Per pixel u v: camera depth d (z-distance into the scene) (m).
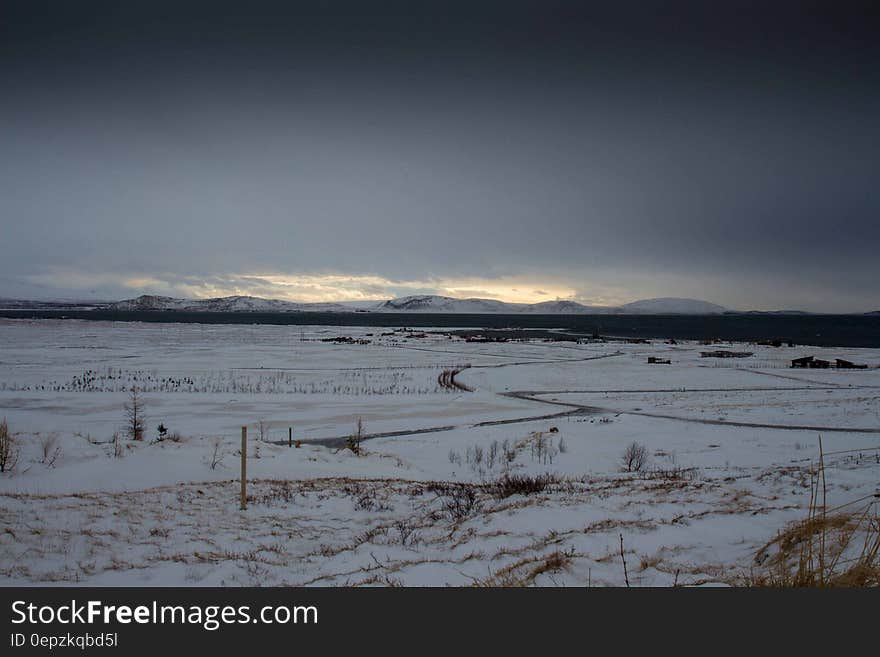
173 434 20.67
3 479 12.48
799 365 62.34
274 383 43.75
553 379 50.44
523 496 12.19
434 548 8.25
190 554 8.25
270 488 13.15
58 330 112.19
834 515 7.23
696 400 38.12
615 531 8.02
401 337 110.31
